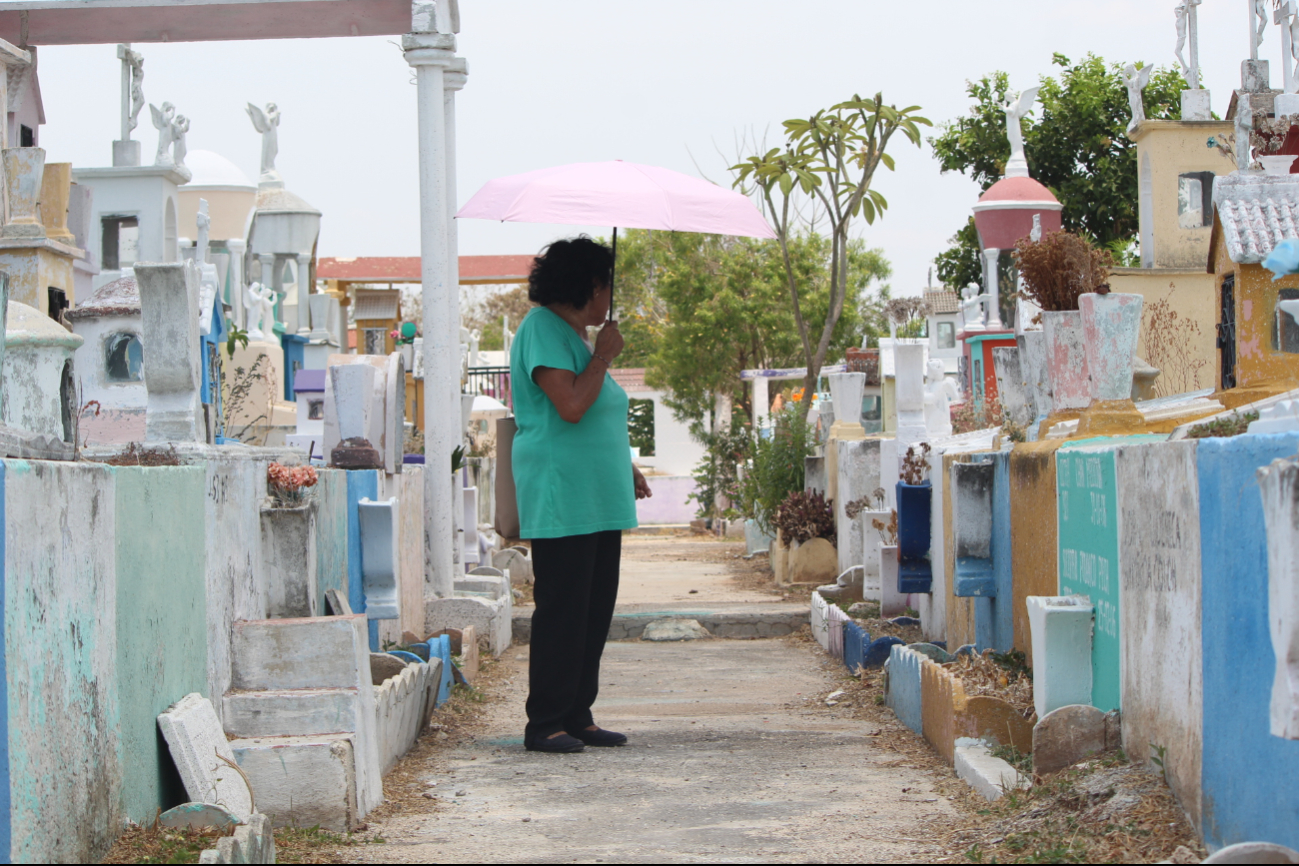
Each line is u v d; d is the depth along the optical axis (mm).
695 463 45500
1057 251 7145
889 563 11320
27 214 11055
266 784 5082
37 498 3701
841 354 36844
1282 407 4102
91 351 7980
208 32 11297
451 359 12242
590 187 6738
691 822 5133
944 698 6410
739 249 36656
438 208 11914
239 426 19000
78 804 3961
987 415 12305
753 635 14039
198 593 5254
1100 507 5500
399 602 9320
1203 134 13070
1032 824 4668
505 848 4742
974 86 24047
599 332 6598
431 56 11578
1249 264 5945
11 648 3498
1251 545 3773
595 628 6984
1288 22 10430
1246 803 3811
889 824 5055
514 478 6746
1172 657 4500
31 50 11695
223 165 22844
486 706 8836
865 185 17391
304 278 25359
